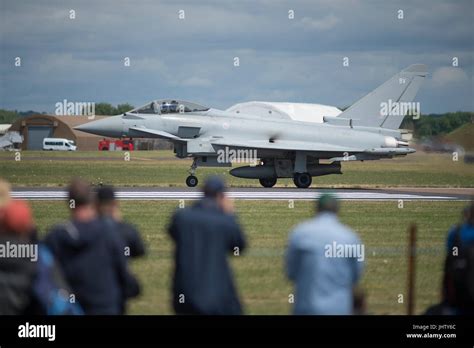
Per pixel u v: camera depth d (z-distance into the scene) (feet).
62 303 117.29
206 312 121.80
